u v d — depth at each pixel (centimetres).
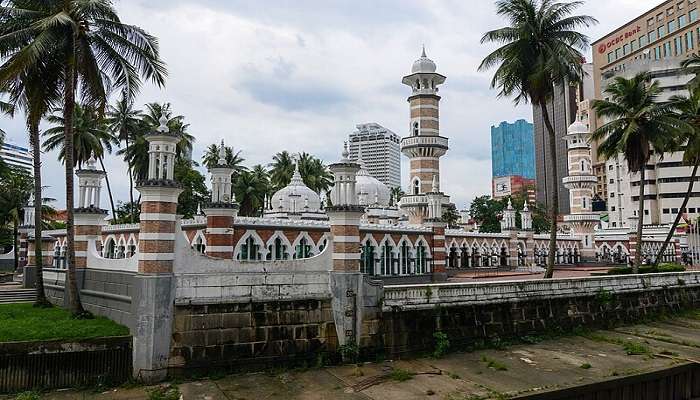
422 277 3791
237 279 1988
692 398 2178
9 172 6250
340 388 1811
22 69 2055
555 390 1811
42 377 1752
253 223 2969
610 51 12731
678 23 11012
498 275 4559
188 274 1919
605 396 1927
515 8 3216
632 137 3872
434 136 4772
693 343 2622
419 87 4947
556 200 3297
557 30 3253
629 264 6362
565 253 6506
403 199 4797
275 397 1702
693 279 3700
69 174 2253
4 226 6206
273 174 7650
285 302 2059
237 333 1964
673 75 10031
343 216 2194
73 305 2225
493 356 2319
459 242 5038
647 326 3111
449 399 1708
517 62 3158
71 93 2248
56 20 2022
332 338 2133
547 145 16738
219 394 1714
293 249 3106
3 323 1998
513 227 5562
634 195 10919
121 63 2286
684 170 10225
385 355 2219
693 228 7594
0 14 2248
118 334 1877
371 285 2227
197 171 6406
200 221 3102
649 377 2047
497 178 18412
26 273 3459
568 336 2761
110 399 1667
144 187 1866
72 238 2245
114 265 2206
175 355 1866
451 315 2428
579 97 14438
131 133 5462
